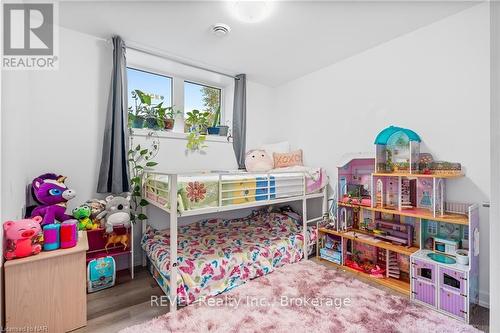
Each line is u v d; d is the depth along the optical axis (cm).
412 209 197
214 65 275
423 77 201
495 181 60
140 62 256
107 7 176
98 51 220
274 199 217
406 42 212
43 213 170
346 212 239
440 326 142
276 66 279
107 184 212
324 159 284
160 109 254
